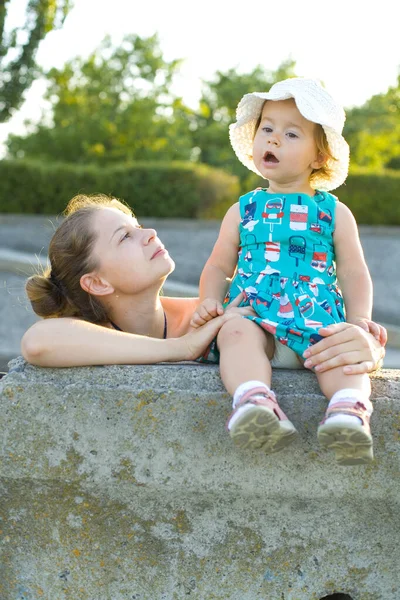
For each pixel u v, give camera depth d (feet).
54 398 7.10
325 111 8.21
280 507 7.22
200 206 50.98
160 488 7.09
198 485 7.02
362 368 6.82
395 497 7.04
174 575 7.32
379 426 6.96
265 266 8.13
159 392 7.04
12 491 7.30
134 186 50.26
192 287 36.17
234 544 7.28
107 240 8.15
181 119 84.48
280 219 8.25
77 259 8.21
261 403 6.39
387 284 39.01
